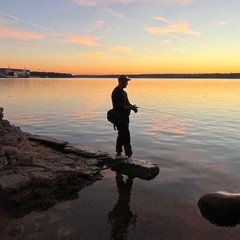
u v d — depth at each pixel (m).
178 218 3.55
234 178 4.99
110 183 4.67
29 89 40.47
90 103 20.94
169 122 11.93
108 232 3.20
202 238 3.12
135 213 3.66
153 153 6.69
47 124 11.26
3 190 3.70
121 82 5.24
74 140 8.20
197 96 28.66
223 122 11.83
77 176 4.52
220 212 3.54
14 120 12.22
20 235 3.10
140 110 16.66
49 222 3.39
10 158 4.64
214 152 6.82
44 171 4.29
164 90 41.72
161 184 4.68
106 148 7.19
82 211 3.69
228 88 49.47
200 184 4.70
